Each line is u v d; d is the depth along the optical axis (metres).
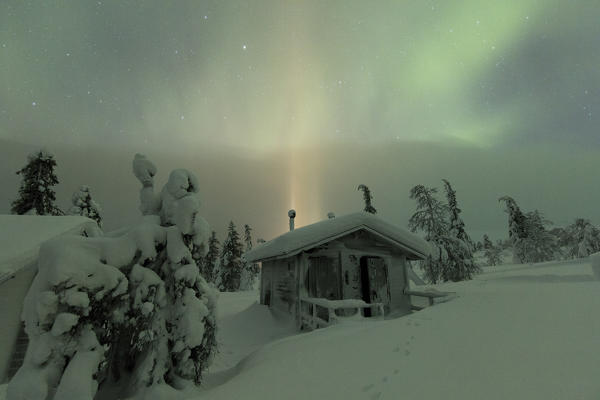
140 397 3.74
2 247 7.06
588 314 3.58
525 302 4.58
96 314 3.78
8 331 6.77
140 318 4.15
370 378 3.05
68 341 3.51
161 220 5.04
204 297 4.59
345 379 3.14
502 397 2.29
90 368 3.41
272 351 4.81
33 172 22.91
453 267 24.50
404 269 10.85
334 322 7.18
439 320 4.50
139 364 4.16
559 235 46.06
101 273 3.85
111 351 4.48
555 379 2.36
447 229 25.69
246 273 41.72
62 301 3.50
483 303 5.02
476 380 2.61
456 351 3.26
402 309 10.40
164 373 4.02
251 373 3.96
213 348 4.65
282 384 3.30
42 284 3.59
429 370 2.97
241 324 11.01
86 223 9.27
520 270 22.22
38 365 3.35
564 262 24.61
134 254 4.22
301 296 9.48
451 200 28.52
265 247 12.03
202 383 4.61
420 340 3.80
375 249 10.73
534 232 37.69
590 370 2.36
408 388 2.72
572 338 3.00
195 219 4.64
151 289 4.14
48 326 3.50
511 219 36.25
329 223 9.73
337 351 4.00
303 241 9.28
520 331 3.45
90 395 3.24
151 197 5.32
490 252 54.25
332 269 10.14
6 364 6.66
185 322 4.15
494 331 3.60
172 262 4.46
